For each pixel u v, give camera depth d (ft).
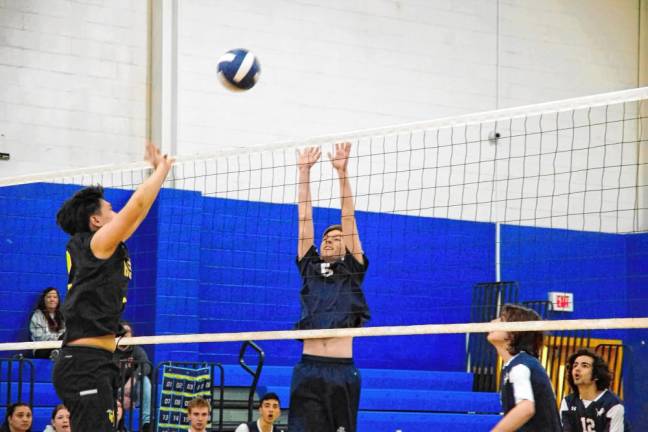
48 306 48.78
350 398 26.89
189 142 53.83
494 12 62.95
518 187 61.87
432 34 61.11
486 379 57.36
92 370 21.97
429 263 58.39
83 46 53.11
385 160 58.44
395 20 60.13
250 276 53.62
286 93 56.65
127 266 22.76
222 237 53.26
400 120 59.57
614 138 65.21
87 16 53.36
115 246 21.98
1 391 45.42
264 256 54.13
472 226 59.98
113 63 53.78
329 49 58.13
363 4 59.36
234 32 55.62
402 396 52.06
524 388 23.06
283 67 56.75
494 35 62.80
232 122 55.06
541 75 64.03
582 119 64.39
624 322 24.76
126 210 21.58
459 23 61.87
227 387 49.49
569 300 61.21
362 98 58.70
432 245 58.59
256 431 38.78
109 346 22.41
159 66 53.93
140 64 54.44
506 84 62.85
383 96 59.31
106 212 22.93
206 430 43.78
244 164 54.70
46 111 51.88
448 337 58.90
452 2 61.82
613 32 66.64
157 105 53.83
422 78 60.49
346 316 27.30
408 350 57.82
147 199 21.70
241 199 54.24
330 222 56.13
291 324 54.29
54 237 50.60
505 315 25.76
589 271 62.28
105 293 22.15
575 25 65.41
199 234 51.85
